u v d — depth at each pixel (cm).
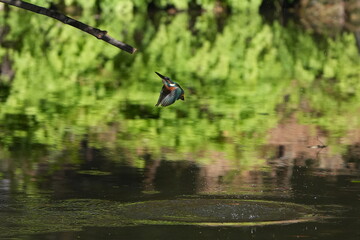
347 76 2248
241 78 2191
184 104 1786
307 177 1160
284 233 895
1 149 1338
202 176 1166
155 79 2139
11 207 988
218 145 1391
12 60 2416
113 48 2764
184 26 3494
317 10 4228
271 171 1201
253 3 4259
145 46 2816
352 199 1037
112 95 1889
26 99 1827
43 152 1320
